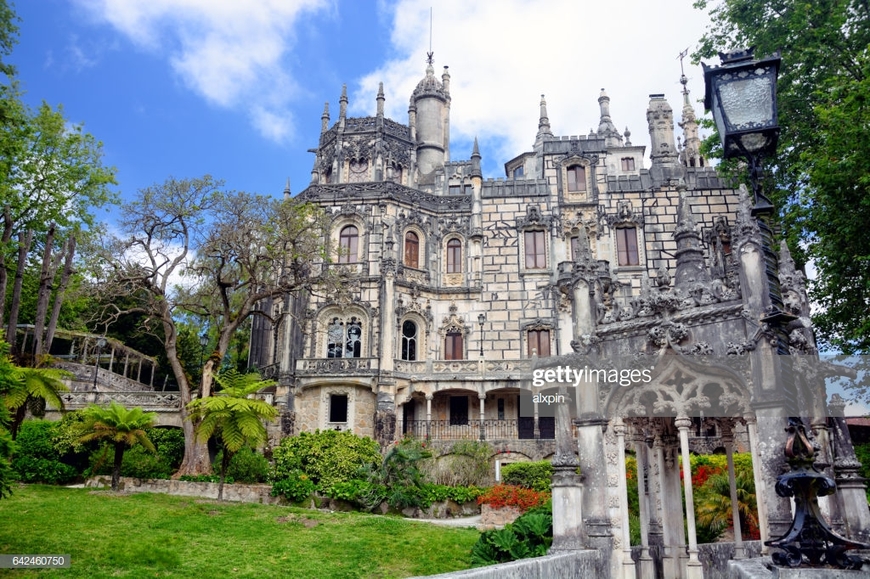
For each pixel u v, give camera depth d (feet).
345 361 135.74
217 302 148.66
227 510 75.51
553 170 159.12
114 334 170.81
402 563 59.00
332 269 136.46
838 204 73.72
